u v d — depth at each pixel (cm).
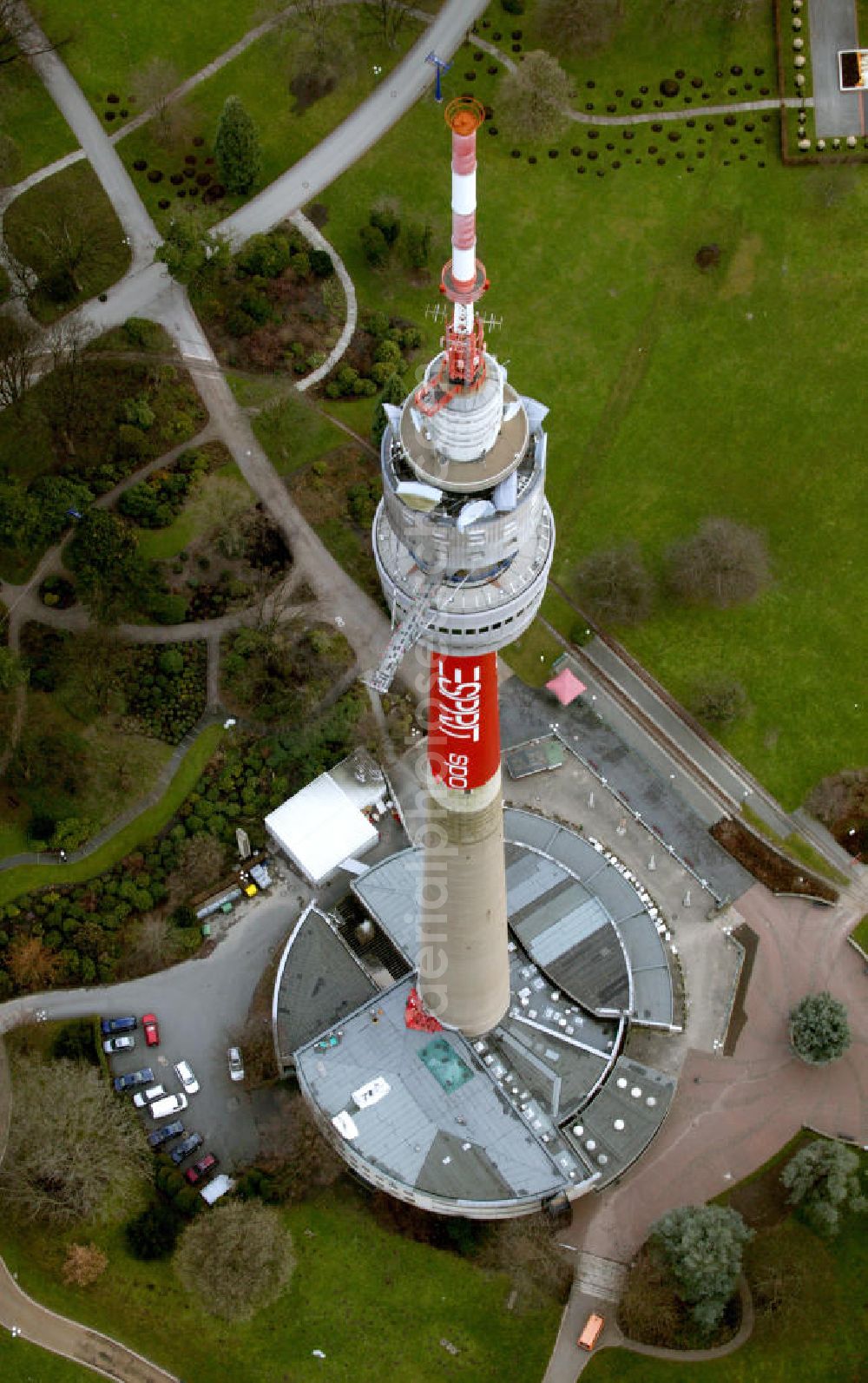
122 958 13775
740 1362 11925
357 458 16338
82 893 14038
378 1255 12375
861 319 17288
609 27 18875
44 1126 12106
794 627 15525
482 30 18938
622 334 17200
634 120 18488
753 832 14475
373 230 17250
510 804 14662
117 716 14838
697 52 18862
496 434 7362
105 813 14425
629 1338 12038
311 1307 12181
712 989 13700
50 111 18338
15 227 17538
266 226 17725
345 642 15375
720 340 17175
